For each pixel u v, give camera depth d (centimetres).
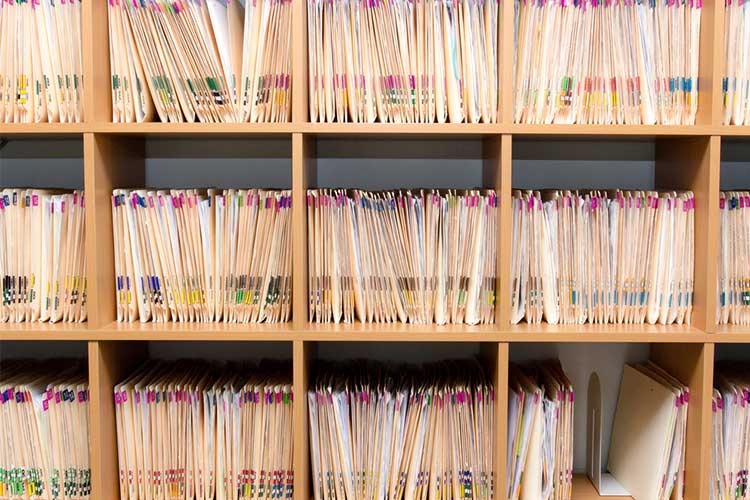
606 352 163
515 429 136
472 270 135
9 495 135
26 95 130
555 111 133
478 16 131
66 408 134
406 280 136
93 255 128
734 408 135
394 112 133
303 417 131
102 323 131
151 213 133
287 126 126
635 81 132
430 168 160
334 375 149
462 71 133
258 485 136
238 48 144
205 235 134
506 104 127
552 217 135
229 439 136
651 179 160
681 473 136
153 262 134
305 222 133
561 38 131
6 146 159
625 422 157
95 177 127
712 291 128
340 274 135
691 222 133
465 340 127
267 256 135
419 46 131
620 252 136
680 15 131
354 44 131
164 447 136
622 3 131
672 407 135
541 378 152
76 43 129
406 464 138
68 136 150
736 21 129
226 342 163
